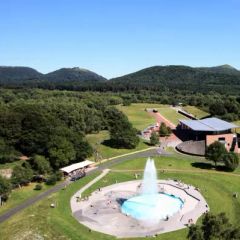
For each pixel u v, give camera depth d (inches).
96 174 6929.1
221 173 6968.5
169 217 5024.6
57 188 6210.6
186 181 6550.2
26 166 6683.1
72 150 7278.5
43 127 7667.3
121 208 5369.1
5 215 5137.8
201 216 5034.5
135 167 7411.4
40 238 4340.6
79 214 5147.6
